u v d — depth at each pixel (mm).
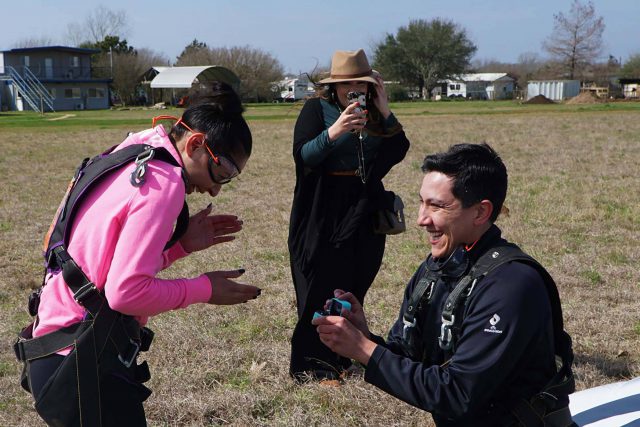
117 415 2438
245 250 7789
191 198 11461
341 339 2354
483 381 2223
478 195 2311
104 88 74125
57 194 12250
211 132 2461
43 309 2449
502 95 93688
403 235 8195
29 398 4188
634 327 5172
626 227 8727
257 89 75625
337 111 4262
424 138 22719
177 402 3990
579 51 83188
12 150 20859
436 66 90188
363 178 4195
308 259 4285
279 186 12727
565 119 32250
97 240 2324
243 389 4254
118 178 2373
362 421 3863
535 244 7750
